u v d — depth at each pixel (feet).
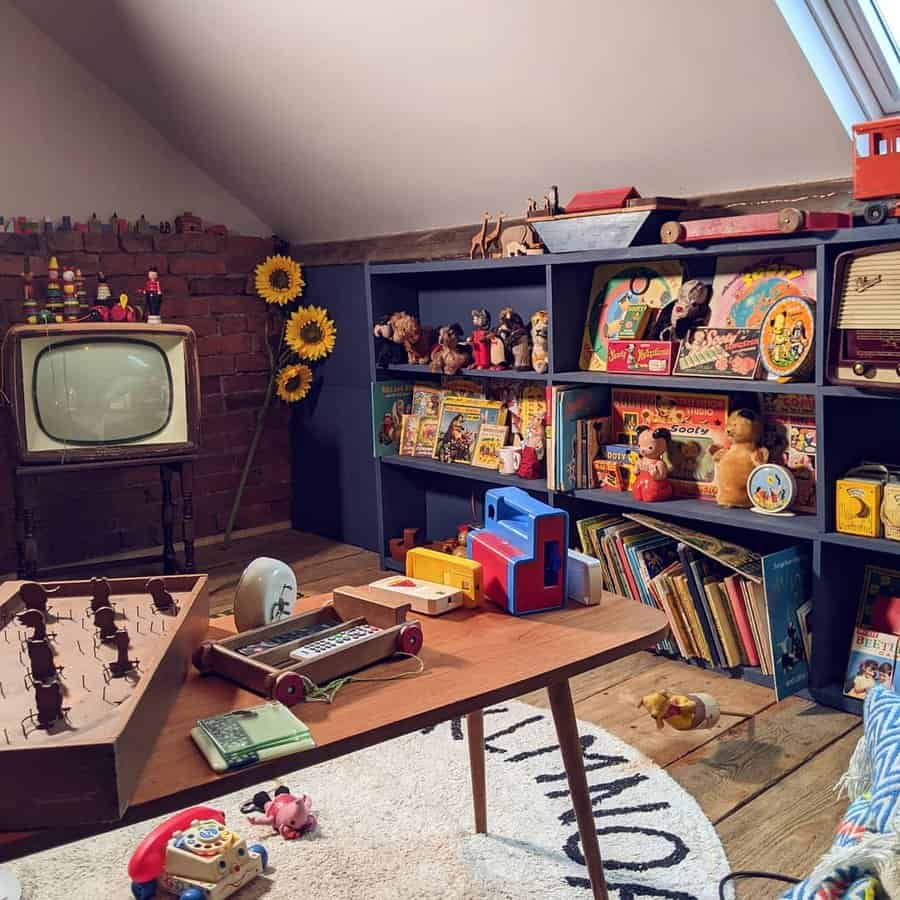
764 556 8.22
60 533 13.25
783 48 7.50
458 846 6.37
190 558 12.21
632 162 9.56
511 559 5.27
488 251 11.10
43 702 3.45
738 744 7.69
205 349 14.12
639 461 9.61
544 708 8.41
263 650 4.72
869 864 3.11
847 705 8.18
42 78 12.75
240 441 14.60
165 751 3.82
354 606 5.19
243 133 12.62
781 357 8.39
